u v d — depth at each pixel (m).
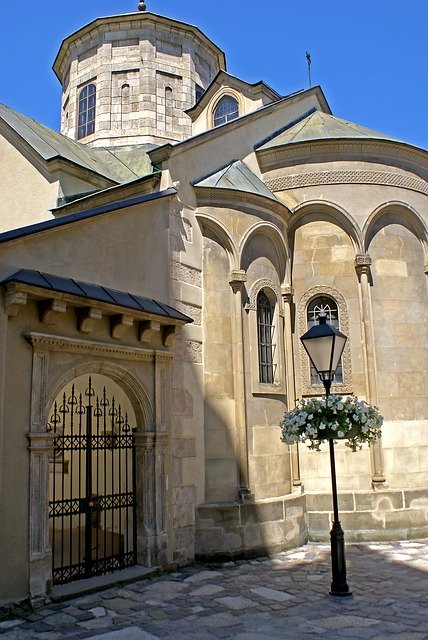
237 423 11.57
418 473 13.19
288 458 12.52
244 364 11.91
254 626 7.31
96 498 9.71
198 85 21.48
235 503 11.14
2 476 7.71
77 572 9.32
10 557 7.69
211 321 11.75
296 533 11.95
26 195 14.42
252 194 12.46
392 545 12.07
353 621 7.42
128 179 16.72
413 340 13.84
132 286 10.19
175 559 10.20
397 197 14.31
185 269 11.46
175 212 11.47
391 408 13.30
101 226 9.77
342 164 14.12
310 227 14.05
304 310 13.69
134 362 9.99
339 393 13.32
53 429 9.94
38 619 7.54
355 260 13.77
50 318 8.45
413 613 7.69
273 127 15.18
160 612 7.86
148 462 10.09
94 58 20.97
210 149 12.76
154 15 20.52
